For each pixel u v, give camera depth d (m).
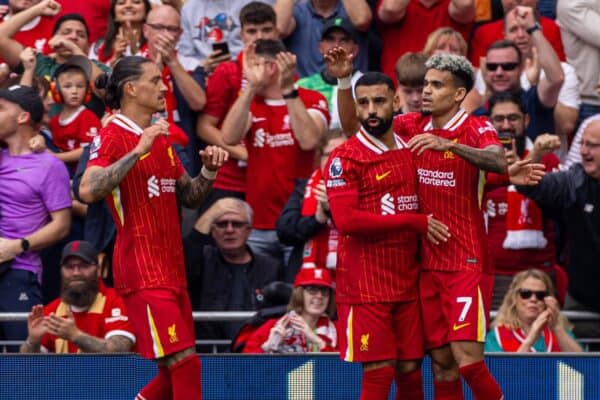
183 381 22.17
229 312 27.59
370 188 21.81
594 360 25.77
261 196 31.31
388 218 21.47
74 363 25.84
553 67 32.25
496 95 30.28
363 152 21.81
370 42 34.16
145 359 25.88
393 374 22.14
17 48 32.88
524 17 32.81
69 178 29.72
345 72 23.61
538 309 27.39
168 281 22.28
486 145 21.58
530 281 27.47
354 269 22.05
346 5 33.56
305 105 31.69
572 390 25.78
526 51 33.53
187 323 22.78
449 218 21.89
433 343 22.12
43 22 33.94
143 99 22.36
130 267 22.19
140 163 22.16
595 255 28.61
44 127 31.25
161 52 31.39
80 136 30.89
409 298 22.11
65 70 30.98
